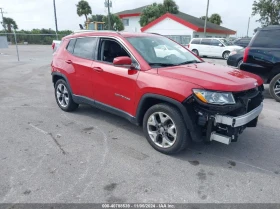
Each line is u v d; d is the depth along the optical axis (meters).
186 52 4.54
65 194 2.68
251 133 4.35
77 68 4.70
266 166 3.29
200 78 3.15
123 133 4.30
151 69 3.54
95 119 4.98
